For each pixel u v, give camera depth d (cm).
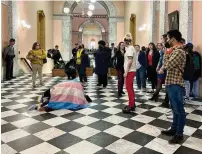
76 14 2711
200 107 568
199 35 695
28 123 443
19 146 345
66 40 1805
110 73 1205
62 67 1215
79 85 580
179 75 352
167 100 574
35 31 1359
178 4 828
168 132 392
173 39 361
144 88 788
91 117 485
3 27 971
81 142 361
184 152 330
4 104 582
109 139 373
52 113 509
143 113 516
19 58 1141
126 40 514
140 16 1339
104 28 2945
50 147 342
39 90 774
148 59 751
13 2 1028
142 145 352
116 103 609
